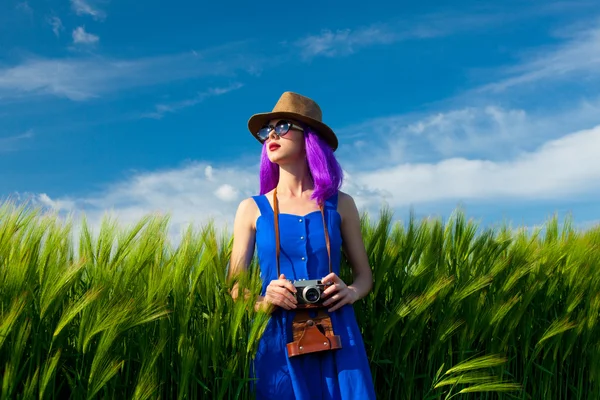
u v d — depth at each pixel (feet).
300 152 8.86
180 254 8.73
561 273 12.50
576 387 11.97
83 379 7.22
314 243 8.19
